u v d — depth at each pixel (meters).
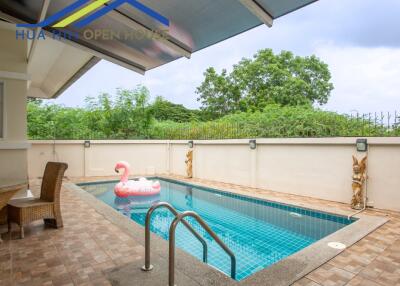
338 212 5.85
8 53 5.78
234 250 4.61
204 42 5.70
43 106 13.11
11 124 5.76
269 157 8.52
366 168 6.31
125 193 8.17
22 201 4.61
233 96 20.05
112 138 12.73
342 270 3.28
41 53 8.62
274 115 9.99
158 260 3.42
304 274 3.16
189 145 11.50
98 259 3.46
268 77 19.06
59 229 4.57
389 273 3.21
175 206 7.43
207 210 7.06
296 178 7.79
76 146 11.31
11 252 3.66
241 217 6.47
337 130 7.33
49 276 3.05
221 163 10.18
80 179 10.62
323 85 19.17
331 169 7.02
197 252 4.49
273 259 4.28
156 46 6.14
